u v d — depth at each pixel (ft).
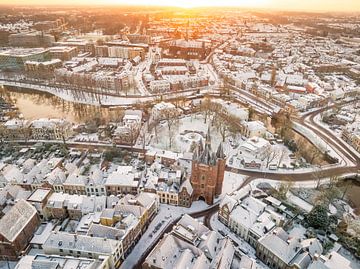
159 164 575.38
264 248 382.63
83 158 640.17
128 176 520.42
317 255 360.28
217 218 473.26
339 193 548.31
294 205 501.97
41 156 643.04
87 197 466.70
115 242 368.89
